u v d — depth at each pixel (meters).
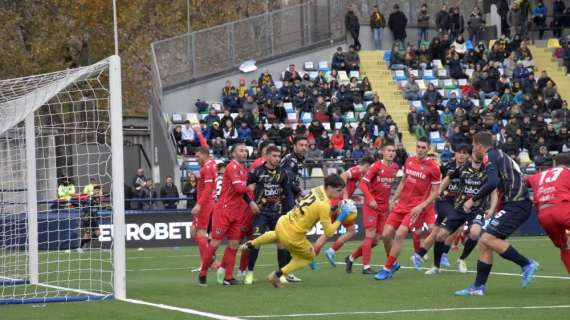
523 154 37.66
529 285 15.48
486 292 14.43
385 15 46.03
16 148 20.03
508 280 16.44
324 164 34.84
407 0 46.31
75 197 22.06
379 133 37.12
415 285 15.73
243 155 16.20
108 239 26.08
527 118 38.44
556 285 15.45
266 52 42.06
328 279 17.14
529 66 44.34
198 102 38.66
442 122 39.59
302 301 13.45
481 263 14.00
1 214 20.33
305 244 15.16
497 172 13.75
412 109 39.22
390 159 18.12
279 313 12.06
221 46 40.69
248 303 13.27
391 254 16.89
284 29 42.62
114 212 14.31
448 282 16.23
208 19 57.50
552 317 11.43
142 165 41.75
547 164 36.12
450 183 18.34
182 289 15.65
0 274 19.42
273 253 25.81
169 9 53.62
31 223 17.78
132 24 49.91
